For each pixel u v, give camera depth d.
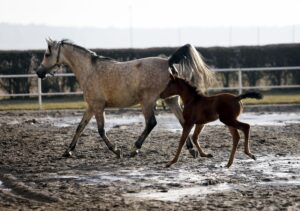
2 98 35.22
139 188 12.73
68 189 12.70
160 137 19.83
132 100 16.23
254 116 26.78
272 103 31.02
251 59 37.38
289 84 37.09
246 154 15.01
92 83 16.38
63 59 16.92
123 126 23.00
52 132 21.45
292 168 14.59
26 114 28.27
